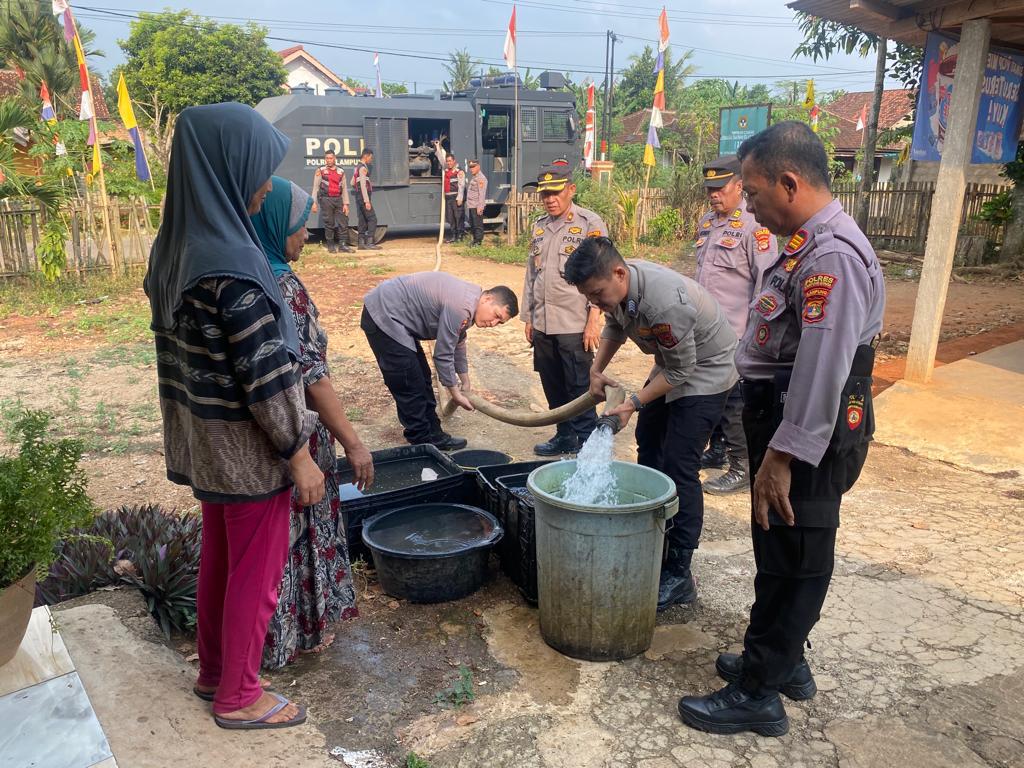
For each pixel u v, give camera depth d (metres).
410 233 19.58
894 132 21.61
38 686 2.34
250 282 2.01
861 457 2.45
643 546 2.93
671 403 3.45
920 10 6.14
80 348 8.23
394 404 6.47
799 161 2.28
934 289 6.24
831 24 15.18
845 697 2.88
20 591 2.31
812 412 2.24
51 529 2.28
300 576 2.92
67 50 25.97
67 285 11.32
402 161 16.97
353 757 2.53
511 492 3.56
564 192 4.92
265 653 2.90
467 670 3.00
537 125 18.34
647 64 48.12
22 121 11.08
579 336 5.00
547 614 3.13
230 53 34.28
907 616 3.41
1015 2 5.43
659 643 3.24
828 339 2.21
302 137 15.98
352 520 3.77
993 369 6.93
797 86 34.12
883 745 2.63
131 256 12.48
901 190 15.47
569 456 5.24
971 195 14.58
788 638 2.54
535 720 2.74
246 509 2.25
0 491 2.21
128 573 3.27
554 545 2.99
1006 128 6.46
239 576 2.30
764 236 4.68
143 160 12.27
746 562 3.95
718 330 3.35
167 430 2.37
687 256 15.33
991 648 3.18
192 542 3.39
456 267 14.18
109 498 4.53
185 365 2.11
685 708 2.71
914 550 4.02
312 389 2.63
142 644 2.78
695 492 3.46
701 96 46.06
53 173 12.73
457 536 3.58
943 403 6.00
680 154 28.22
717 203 4.79
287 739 2.43
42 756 2.09
